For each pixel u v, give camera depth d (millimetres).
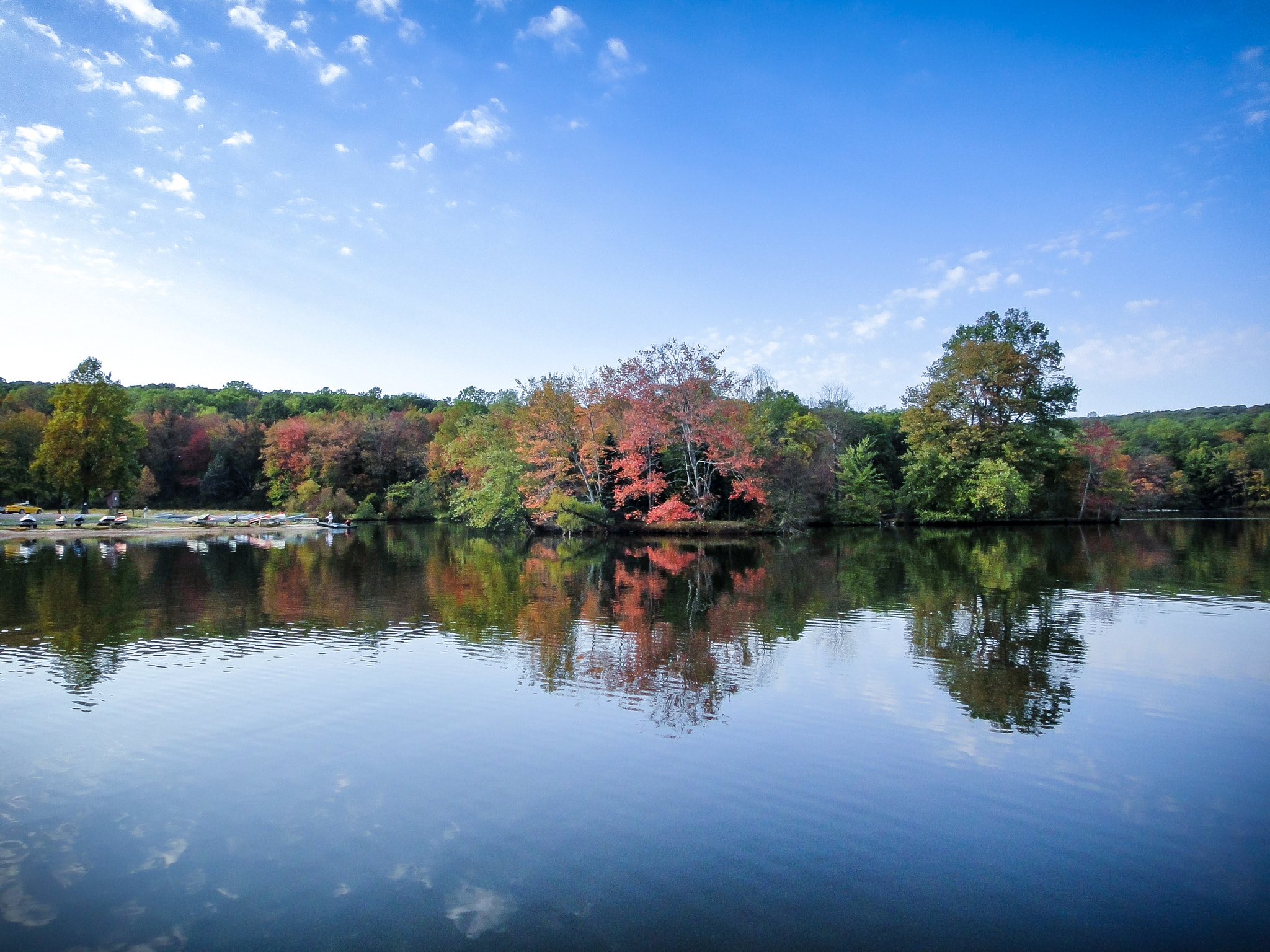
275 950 5762
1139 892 6672
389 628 18109
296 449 83312
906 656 15078
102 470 64688
